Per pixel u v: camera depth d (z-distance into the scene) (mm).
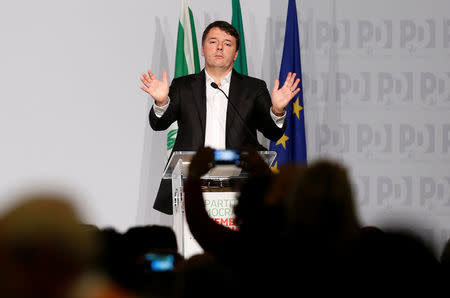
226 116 12844
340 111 17328
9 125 16312
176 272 4734
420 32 17656
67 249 3020
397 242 5000
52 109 16531
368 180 17344
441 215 17500
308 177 4840
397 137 17500
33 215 2984
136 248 5629
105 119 16750
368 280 4883
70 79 16688
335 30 17438
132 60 16984
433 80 17656
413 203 17484
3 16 16562
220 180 9742
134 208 16703
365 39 17516
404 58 17594
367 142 17406
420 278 4922
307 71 17344
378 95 17500
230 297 4895
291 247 4906
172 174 10320
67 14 16828
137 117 16906
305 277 4867
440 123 17625
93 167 16578
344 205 4777
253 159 7234
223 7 17375
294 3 16812
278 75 17406
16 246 2949
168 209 13172
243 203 5512
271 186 5504
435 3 17672
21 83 16469
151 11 17141
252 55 17391
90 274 3443
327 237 4816
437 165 17594
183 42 16516
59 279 3006
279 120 12375
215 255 5438
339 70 17406
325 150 17266
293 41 16734
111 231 5418
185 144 12711
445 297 4941
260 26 17500
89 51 16828
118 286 4441
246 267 5121
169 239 5906
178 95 13008
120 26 16984
